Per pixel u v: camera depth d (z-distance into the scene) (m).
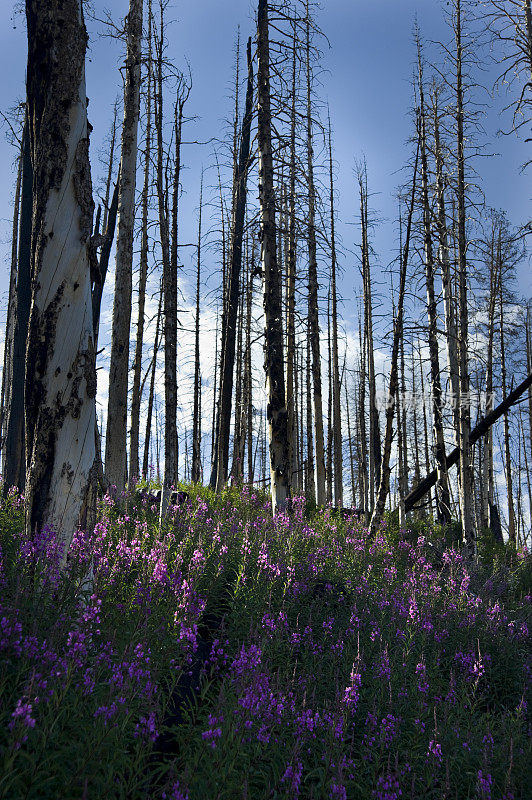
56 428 6.10
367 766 4.64
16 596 4.13
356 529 13.35
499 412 15.91
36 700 3.23
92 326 6.52
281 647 6.18
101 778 3.35
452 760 4.90
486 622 8.91
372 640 6.76
